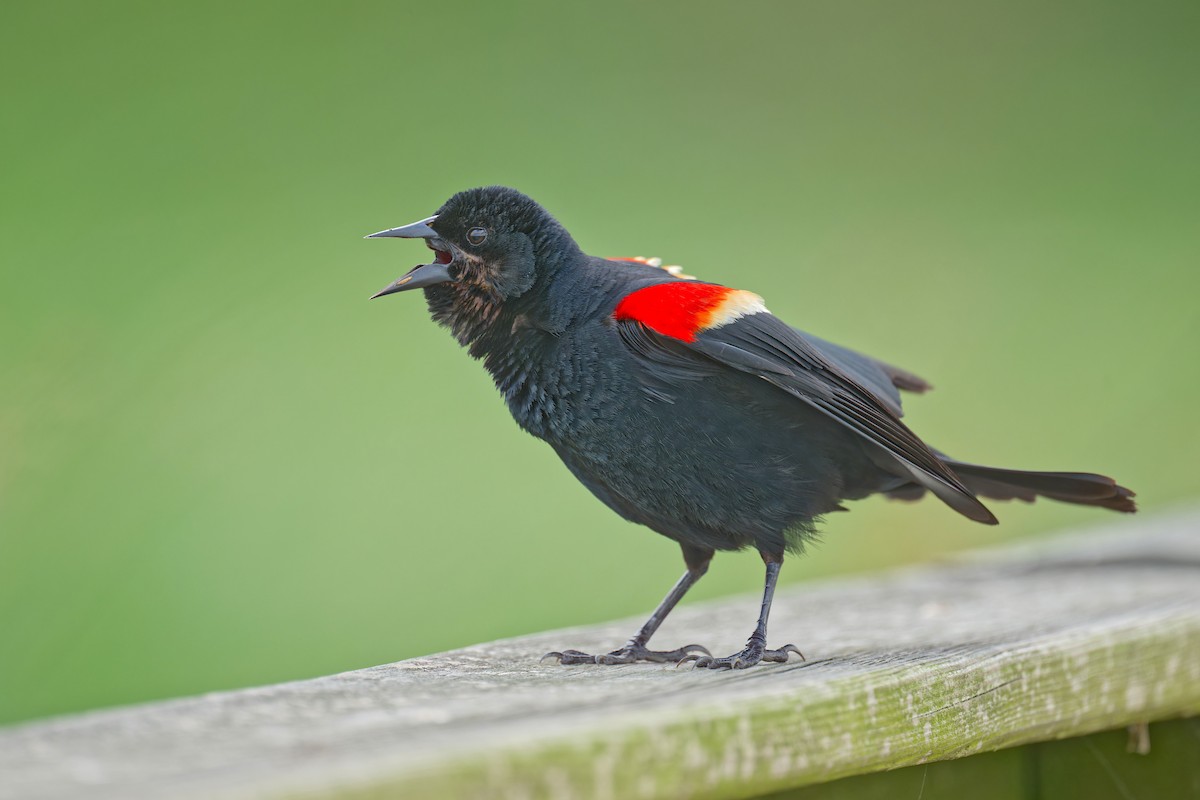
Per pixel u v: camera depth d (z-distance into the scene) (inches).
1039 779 209.0
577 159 674.2
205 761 112.2
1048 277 665.0
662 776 124.0
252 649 457.7
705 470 232.7
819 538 243.3
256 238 610.5
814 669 176.1
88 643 446.6
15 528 475.8
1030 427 613.0
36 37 690.8
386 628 479.2
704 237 645.9
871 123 733.9
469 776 108.9
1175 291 664.4
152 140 657.0
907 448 229.0
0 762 112.8
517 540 506.0
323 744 118.5
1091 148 754.8
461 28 736.3
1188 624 214.1
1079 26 818.8
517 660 209.8
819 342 269.0
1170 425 605.6
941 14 810.2
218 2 708.0
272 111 677.9
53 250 596.4
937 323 647.1
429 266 243.3
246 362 551.8
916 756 161.0
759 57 765.3
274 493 506.0
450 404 546.0
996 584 299.7
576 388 234.5
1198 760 218.2
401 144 668.1
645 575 498.3
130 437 516.1
